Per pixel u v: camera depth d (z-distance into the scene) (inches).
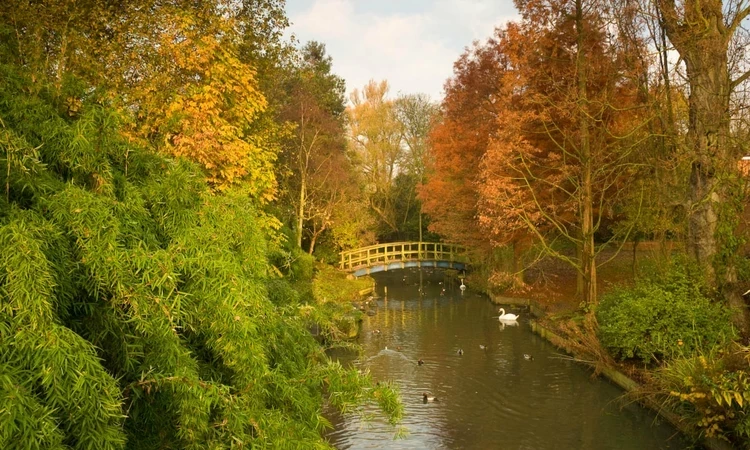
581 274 600.7
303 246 1164.5
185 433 128.1
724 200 424.5
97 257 119.1
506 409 394.0
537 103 581.3
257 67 505.7
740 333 384.2
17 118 137.6
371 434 350.6
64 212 121.3
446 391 438.3
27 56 197.9
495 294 886.4
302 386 165.8
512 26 622.8
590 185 578.2
